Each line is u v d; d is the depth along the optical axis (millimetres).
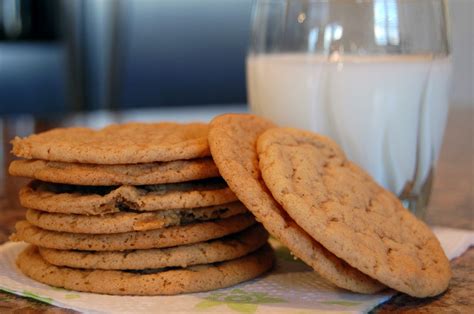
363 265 260
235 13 1119
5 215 377
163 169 279
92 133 313
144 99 1155
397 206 307
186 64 1145
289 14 361
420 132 348
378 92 341
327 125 353
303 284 284
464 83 984
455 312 261
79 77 1109
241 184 267
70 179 276
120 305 262
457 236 329
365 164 349
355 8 345
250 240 296
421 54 345
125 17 1125
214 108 1141
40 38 1060
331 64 346
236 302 266
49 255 283
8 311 261
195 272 278
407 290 263
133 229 272
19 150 288
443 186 453
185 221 282
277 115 363
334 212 271
